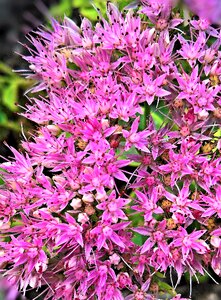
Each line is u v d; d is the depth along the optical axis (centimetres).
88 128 16
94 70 17
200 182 16
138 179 17
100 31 18
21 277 17
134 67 17
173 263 16
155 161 17
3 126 20
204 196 16
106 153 16
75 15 21
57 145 17
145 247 16
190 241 16
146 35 17
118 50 17
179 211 16
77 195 16
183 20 17
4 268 18
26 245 16
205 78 17
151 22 18
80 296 16
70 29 18
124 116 16
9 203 17
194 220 17
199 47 17
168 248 16
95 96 17
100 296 16
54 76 18
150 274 17
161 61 17
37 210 16
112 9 18
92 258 16
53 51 18
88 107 17
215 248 16
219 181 17
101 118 17
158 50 17
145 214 16
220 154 16
